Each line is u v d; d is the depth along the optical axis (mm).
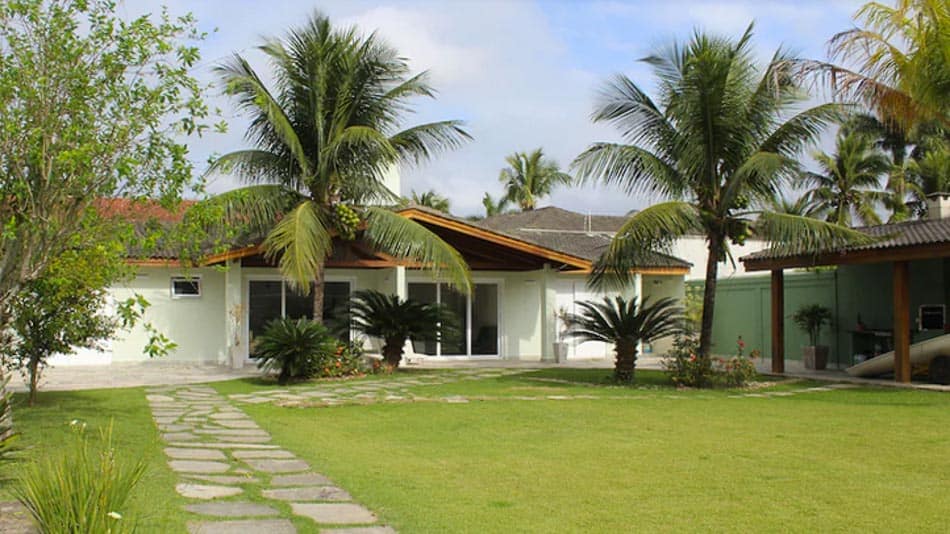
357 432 10164
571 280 24016
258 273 20922
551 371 19016
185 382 16156
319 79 16859
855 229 18562
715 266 16062
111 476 4730
